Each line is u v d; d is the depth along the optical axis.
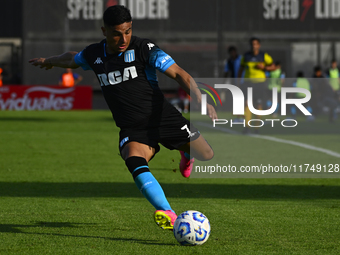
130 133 15.09
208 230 13.45
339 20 101.25
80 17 96.06
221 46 97.81
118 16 13.91
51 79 95.19
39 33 95.56
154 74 15.13
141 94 14.96
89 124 60.62
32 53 95.50
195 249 13.19
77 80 91.69
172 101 90.56
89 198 20.67
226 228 15.52
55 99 86.88
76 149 38.59
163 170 29.39
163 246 13.46
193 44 97.69
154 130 15.30
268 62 47.41
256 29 99.94
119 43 14.28
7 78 101.69
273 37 100.56
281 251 13.06
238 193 22.16
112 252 12.89
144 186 13.68
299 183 25.08
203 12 97.75
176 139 15.77
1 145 40.38
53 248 13.25
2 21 113.88
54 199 20.38
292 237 14.47
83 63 15.92
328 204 19.50
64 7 95.88
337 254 12.84
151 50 14.65
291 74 101.44
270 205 19.27
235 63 55.91
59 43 96.00
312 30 101.44
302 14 101.00
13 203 19.44
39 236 14.45
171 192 22.33
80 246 13.44
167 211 13.39
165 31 97.62
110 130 53.72
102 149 38.78
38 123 61.25
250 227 15.65
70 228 15.45
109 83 15.06
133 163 14.07
